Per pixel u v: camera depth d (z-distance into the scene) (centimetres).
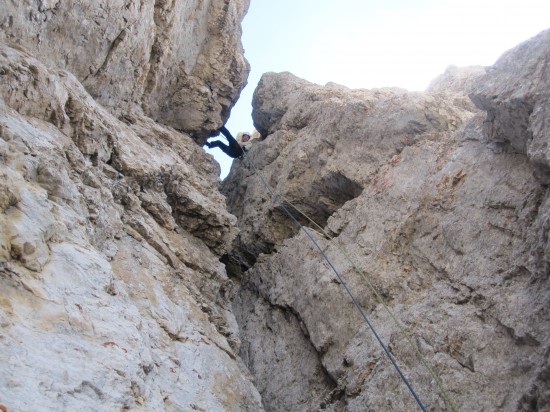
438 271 817
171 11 1136
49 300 466
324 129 1227
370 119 1133
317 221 1242
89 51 892
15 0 682
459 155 894
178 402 564
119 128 895
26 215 500
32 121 650
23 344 402
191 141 1345
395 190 975
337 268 975
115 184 793
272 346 1046
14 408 341
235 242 1331
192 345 712
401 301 846
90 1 840
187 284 857
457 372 684
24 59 651
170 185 962
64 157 646
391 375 762
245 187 1448
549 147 632
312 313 974
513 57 769
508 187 766
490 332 681
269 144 1434
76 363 425
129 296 648
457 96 1127
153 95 1221
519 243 709
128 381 454
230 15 1452
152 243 834
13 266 459
